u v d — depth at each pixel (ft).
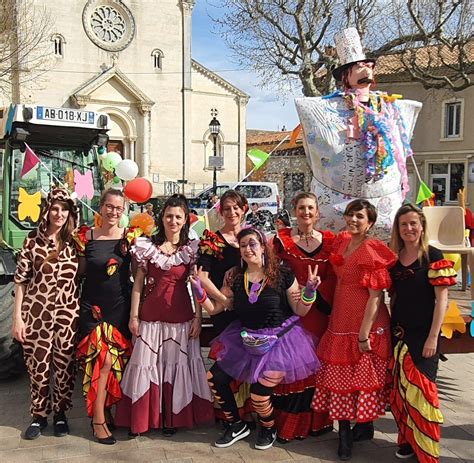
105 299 12.16
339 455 11.39
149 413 12.17
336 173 13.93
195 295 11.74
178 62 96.22
